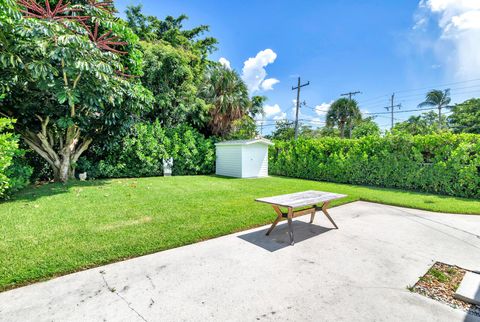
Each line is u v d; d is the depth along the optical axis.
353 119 24.11
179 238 3.31
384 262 2.77
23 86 6.26
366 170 9.48
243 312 1.86
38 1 6.61
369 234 3.73
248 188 7.90
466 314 1.88
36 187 6.86
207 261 2.73
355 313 1.87
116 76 7.09
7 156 4.71
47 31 5.34
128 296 2.05
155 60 11.62
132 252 2.86
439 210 5.23
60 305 1.91
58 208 4.66
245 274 2.45
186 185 8.18
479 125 22.91
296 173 12.37
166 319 1.77
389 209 5.42
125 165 10.09
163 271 2.49
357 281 2.35
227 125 14.56
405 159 8.40
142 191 6.74
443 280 2.38
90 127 7.99
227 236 3.56
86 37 5.91
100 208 4.75
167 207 4.96
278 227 4.04
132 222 3.94
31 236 3.25
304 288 2.21
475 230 3.96
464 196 6.96
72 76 6.11
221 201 5.66
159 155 10.98
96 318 1.77
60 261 2.59
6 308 1.87
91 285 2.21
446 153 7.49
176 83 13.22
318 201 3.55
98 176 9.56
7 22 5.07
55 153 7.93
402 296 2.11
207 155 12.94
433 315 1.86
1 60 5.11
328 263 2.73
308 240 3.45
